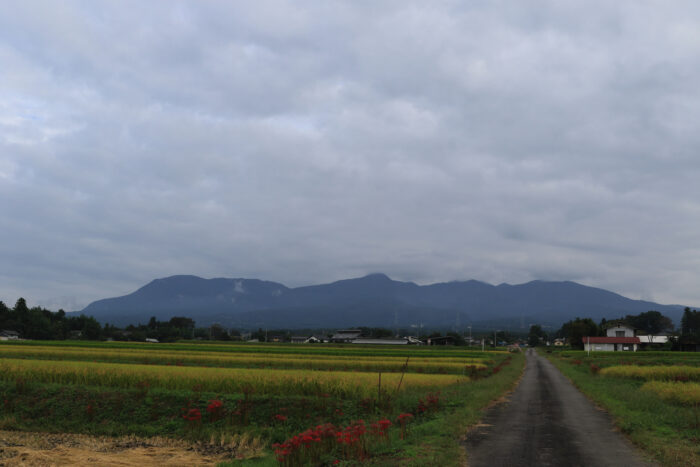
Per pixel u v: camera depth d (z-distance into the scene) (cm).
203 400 2448
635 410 2106
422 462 1245
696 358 7619
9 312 14675
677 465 1204
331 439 1534
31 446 1923
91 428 2277
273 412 2330
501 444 1488
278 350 8406
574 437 1599
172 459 1727
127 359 5528
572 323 14625
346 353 7806
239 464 1545
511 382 3719
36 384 2803
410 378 3381
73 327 17188
